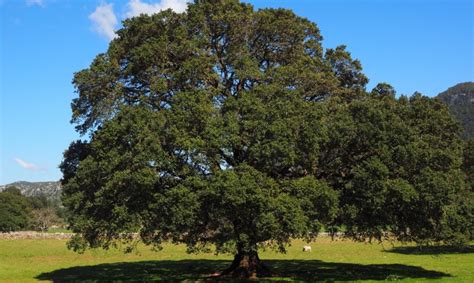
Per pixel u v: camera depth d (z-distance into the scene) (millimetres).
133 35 27312
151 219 22688
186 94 22312
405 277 27703
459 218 26203
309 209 21516
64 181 30641
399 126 23234
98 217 24578
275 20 27328
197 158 21203
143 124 21844
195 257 45719
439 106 29719
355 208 23047
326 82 26047
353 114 24156
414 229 26797
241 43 27219
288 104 22016
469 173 51562
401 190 22078
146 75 25969
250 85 26656
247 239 21688
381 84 29359
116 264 38906
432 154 23562
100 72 26312
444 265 35406
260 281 26547
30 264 39562
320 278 27609
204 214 22125
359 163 23781
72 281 28859
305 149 21766
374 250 52812
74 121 28672
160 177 22500
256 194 20031
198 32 26703
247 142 21938
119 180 21672
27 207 120875
